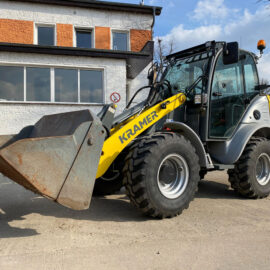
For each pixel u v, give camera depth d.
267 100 5.12
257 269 2.20
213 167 4.12
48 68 9.70
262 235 2.90
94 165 2.88
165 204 3.33
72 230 3.02
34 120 9.40
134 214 3.63
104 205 4.11
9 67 9.42
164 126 3.96
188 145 3.58
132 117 4.09
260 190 4.50
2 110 9.20
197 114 4.38
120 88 10.20
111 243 2.67
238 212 3.75
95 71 10.19
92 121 2.90
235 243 2.69
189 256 2.41
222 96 4.47
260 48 5.04
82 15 11.86
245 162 4.43
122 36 12.49
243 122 4.68
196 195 4.82
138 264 2.26
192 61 4.66
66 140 2.72
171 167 3.57
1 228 3.08
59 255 2.41
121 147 3.51
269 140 4.81
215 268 2.21
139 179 3.21
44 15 11.48
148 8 12.24
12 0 11.17
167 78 4.81
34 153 2.54
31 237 2.81
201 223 3.27
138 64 10.78
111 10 12.12
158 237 2.82
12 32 11.19
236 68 4.75
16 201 4.30
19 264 2.24
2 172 3.05
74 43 11.91
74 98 9.95
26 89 9.52
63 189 2.68
